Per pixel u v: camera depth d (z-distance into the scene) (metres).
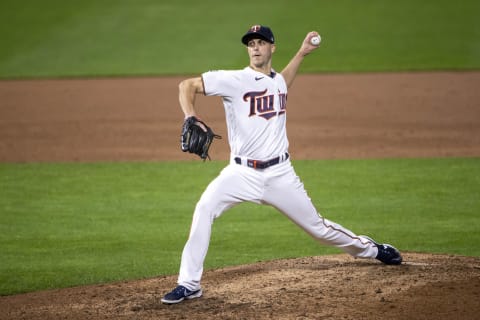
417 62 80.69
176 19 100.06
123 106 65.88
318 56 84.62
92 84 75.19
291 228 34.31
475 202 37.00
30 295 25.17
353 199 38.03
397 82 72.88
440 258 26.62
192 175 43.81
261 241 32.28
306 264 26.28
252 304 22.11
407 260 26.23
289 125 58.12
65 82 76.19
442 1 106.25
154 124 59.09
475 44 86.56
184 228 34.16
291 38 90.19
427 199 37.75
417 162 45.62
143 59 84.12
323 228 23.80
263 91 22.53
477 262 25.91
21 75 79.25
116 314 22.19
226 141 53.06
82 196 39.66
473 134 53.16
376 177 42.31
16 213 36.69
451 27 93.81
